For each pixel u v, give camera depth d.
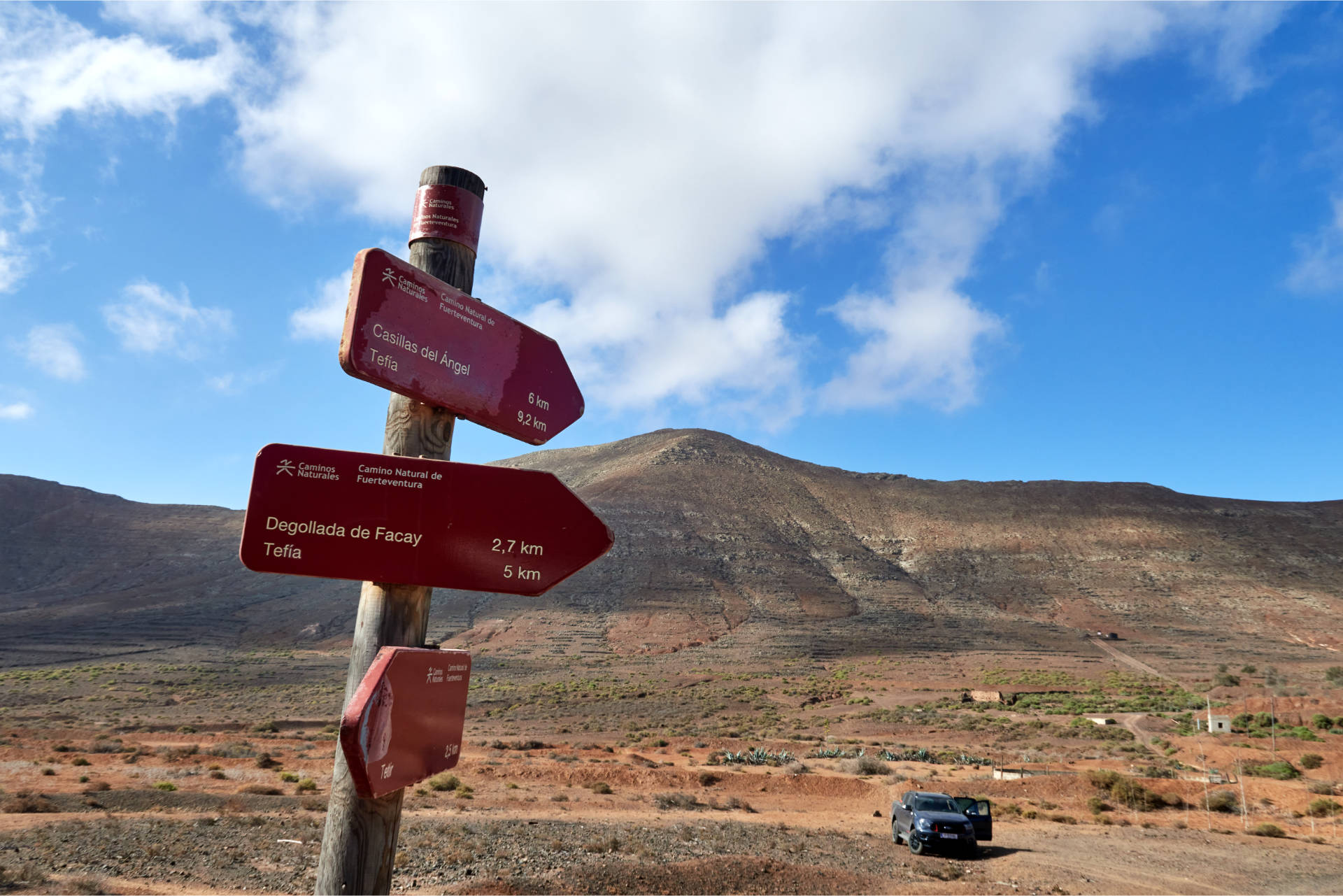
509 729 61.25
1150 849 24.44
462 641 114.19
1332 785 36.81
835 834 25.44
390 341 2.61
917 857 22.27
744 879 16.97
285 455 2.56
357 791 2.12
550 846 19.64
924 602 147.88
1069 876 20.17
